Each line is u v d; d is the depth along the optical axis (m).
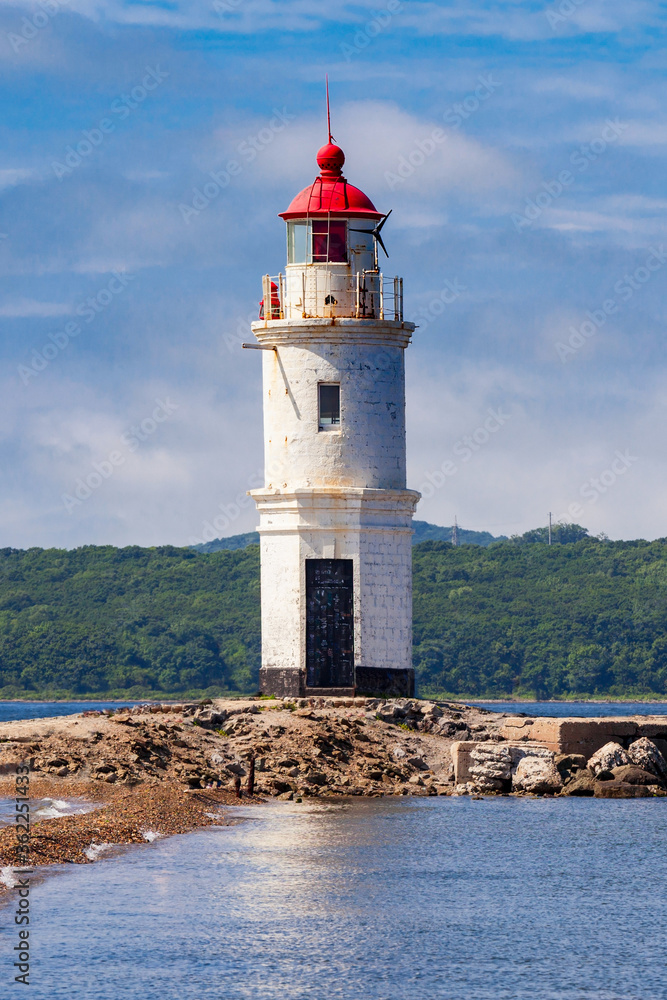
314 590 139.75
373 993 70.12
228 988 70.19
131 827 101.94
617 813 118.69
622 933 80.94
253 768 119.81
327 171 145.50
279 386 142.38
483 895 89.06
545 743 131.25
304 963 74.12
